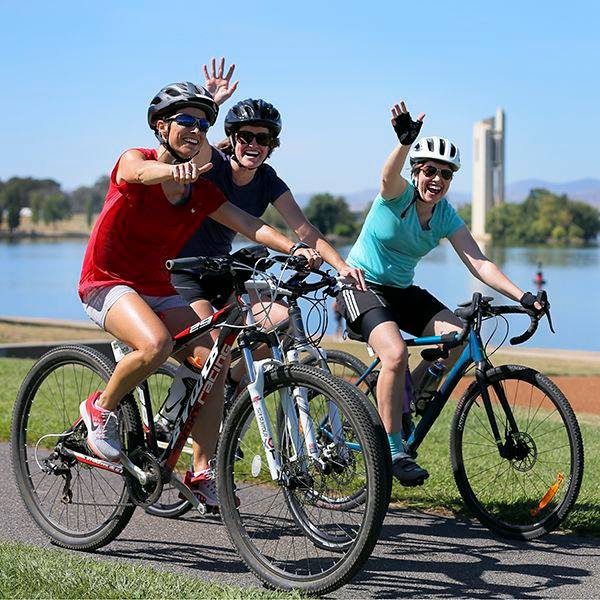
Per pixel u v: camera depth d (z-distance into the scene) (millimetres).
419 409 4918
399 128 4645
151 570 3861
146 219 4074
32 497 4562
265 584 3846
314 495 4043
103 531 4281
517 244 163625
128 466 4172
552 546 4484
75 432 4422
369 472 3576
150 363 3977
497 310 4758
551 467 5074
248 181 4953
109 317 4078
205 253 5016
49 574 3713
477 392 4785
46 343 13836
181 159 4086
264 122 4789
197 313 4738
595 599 3793
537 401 4934
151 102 4082
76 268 95562
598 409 9148
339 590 3861
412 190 4918
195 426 4234
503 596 3818
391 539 4547
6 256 133375
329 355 5465
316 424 4102
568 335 31234
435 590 3879
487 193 166625
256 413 3891
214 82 5809
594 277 69062
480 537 4609
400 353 4695
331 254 4602
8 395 7746
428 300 5117
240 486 5215
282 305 4773
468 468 5355
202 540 4484
